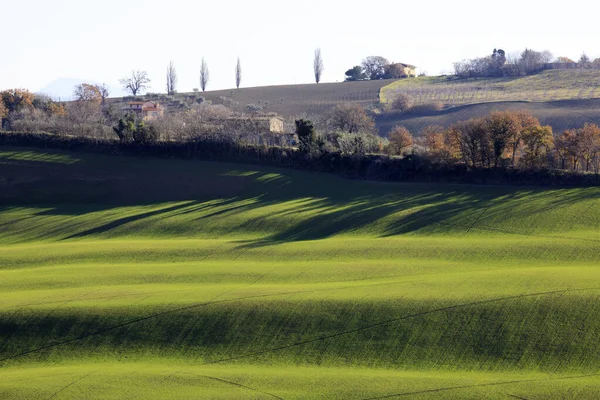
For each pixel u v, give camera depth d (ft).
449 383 465.88
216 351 529.45
